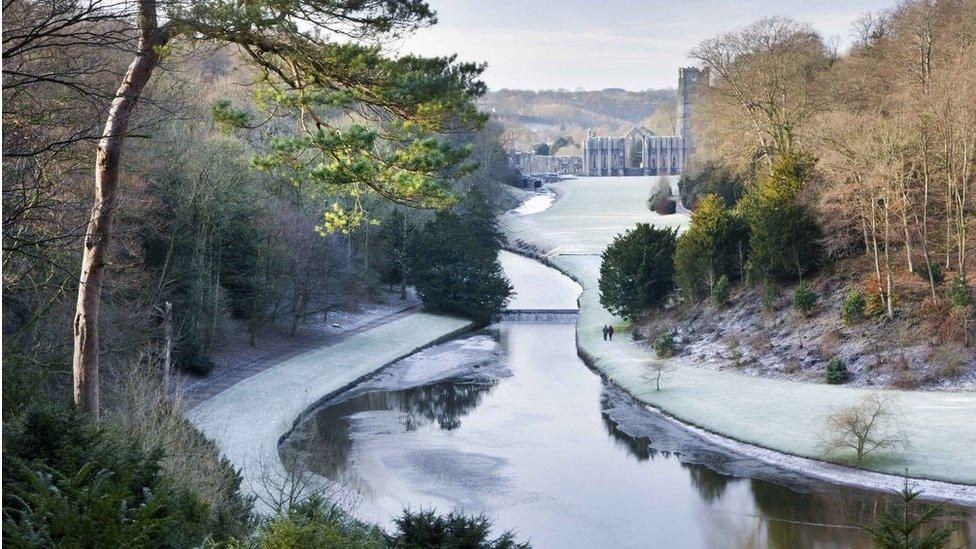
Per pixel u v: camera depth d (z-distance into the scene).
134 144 47.19
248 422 54.72
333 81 26.05
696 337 74.44
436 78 24.55
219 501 25.77
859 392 57.38
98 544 12.52
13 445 16.02
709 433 54.00
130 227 49.72
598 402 62.91
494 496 43.62
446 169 27.80
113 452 16.92
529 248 147.75
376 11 24.31
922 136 65.50
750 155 93.44
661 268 84.44
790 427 52.34
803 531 38.53
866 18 107.75
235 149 68.44
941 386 56.50
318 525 14.30
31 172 29.77
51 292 37.69
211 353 69.94
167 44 23.83
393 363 76.81
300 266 78.69
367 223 99.75
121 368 44.12
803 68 92.50
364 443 52.88
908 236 66.00
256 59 25.73
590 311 99.44
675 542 37.72
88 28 22.75
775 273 74.19
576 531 39.03
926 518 13.70
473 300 98.38
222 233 71.44
